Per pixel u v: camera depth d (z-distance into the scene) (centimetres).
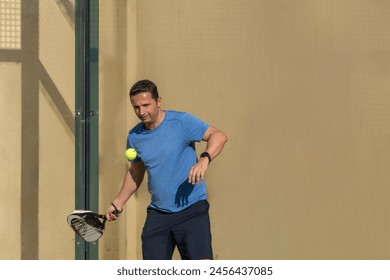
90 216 1596
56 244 1962
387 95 1730
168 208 1557
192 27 1991
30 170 1942
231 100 1939
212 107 1967
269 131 1888
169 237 1580
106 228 2094
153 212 1584
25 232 1941
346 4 1781
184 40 2003
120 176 2078
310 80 1830
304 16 1834
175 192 1544
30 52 1933
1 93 1909
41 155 1950
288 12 1856
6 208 1923
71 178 1955
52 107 1950
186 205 1551
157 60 2050
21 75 1925
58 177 1956
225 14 1942
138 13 2072
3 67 1909
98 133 1912
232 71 1933
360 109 1766
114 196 2066
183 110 2011
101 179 2039
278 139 1875
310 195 1836
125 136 2088
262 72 1892
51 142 1952
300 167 1850
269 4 1884
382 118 1738
